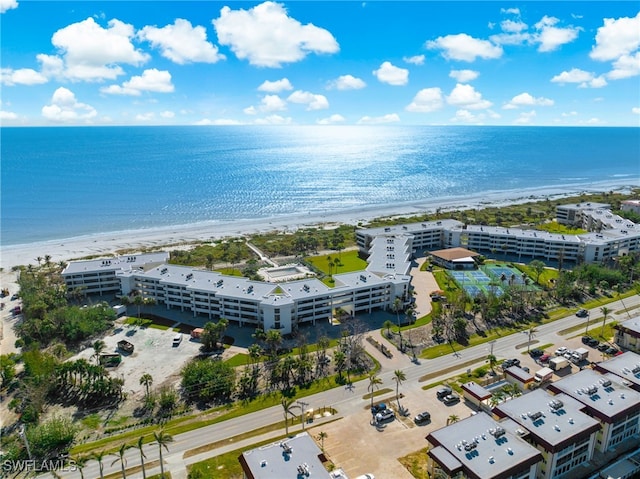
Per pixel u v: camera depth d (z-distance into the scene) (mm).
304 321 196000
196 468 115000
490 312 198125
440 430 112250
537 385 148250
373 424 131500
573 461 113375
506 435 109812
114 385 145875
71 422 134750
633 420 124812
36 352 159000
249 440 125625
